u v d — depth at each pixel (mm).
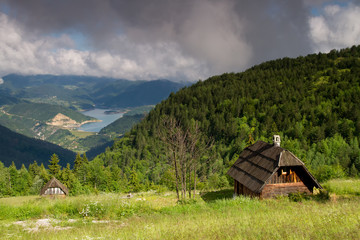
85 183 93375
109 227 11180
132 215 14766
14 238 9797
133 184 91500
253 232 7547
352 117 140000
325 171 47688
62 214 14789
